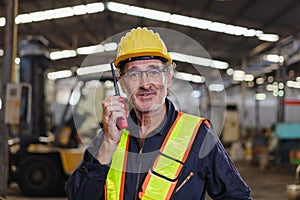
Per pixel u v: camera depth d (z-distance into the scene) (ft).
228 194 6.03
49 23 57.00
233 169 6.12
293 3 46.73
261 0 46.78
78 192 5.90
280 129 52.26
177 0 50.65
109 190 6.03
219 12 53.31
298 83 84.12
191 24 57.67
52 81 80.43
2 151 22.76
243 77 81.20
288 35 56.65
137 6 52.80
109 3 52.37
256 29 58.34
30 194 31.94
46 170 31.94
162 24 59.26
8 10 23.02
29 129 33.17
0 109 22.95
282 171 50.39
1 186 22.63
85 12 52.85
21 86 22.84
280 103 61.77
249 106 100.27
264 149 55.67
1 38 55.88
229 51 74.84
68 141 32.53
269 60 73.31
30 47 33.42
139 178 6.01
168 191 5.94
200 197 6.04
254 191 36.47
